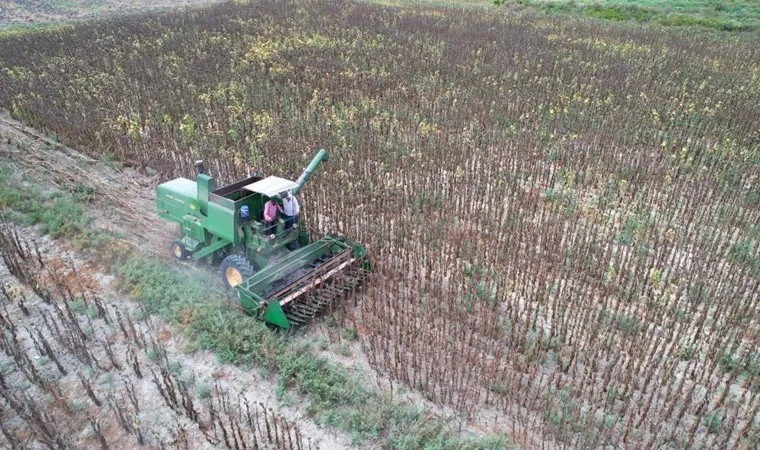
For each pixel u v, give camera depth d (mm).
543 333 11914
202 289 12852
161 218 15586
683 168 19641
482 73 29188
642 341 11023
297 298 12055
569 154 20328
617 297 13203
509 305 12352
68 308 11922
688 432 9797
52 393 10172
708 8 45656
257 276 11625
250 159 19391
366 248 13930
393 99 25078
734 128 23109
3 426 9578
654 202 17750
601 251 14164
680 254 13859
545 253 14758
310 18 42188
